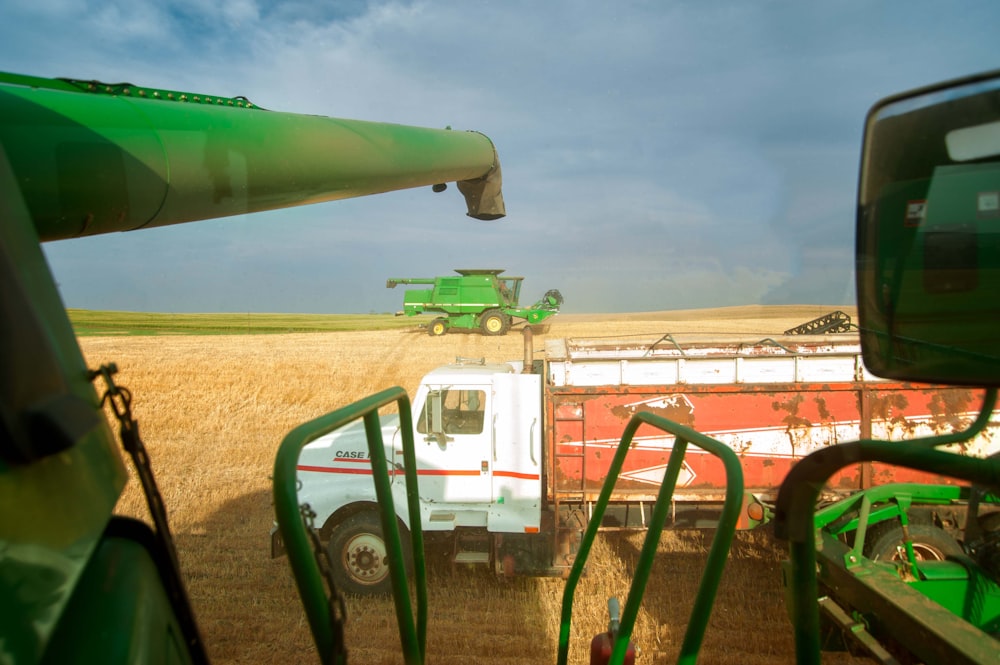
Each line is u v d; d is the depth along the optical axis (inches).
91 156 53.6
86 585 35.5
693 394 254.4
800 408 253.1
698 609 56.7
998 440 238.4
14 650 26.0
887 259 51.3
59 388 33.7
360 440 240.1
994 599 148.6
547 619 208.1
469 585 236.2
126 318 668.7
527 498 238.2
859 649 145.5
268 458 380.8
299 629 194.9
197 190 65.4
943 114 48.8
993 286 46.8
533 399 240.2
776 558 247.6
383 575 228.4
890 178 51.3
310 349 807.7
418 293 1111.0
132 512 289.3
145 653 34.2
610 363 272.5
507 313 1104.8
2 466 29.0
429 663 182.1
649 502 256.2
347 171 88.3
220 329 800.9
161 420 474.3
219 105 73.5
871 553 186.7
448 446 239.9
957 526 196.1
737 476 56.8
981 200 47.6
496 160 149.6
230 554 246.4
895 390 249.6
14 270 32.3
